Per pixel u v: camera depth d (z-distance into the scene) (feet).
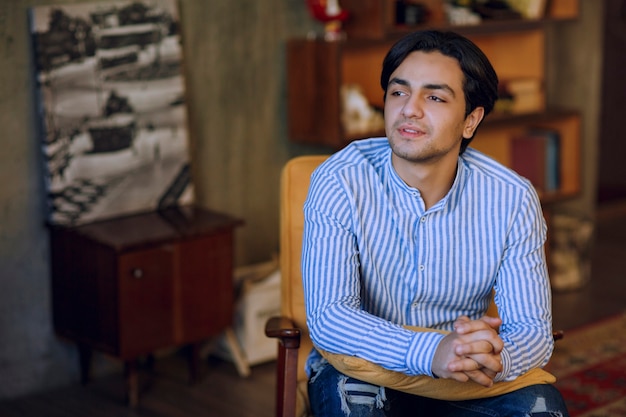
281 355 7.24
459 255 6.54
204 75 12.16
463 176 6.62
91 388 11.41
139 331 10.55
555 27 16.26
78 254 10.73
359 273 6.59
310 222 6.56
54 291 11.18
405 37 6.31
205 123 12.28
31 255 11.02
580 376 11.55
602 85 19.94
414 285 6.55
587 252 15.15
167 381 11.56
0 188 10.64
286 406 7.00
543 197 15.02
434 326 6.67
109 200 11.18
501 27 13.78
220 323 11.32
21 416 10.57
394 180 6.48
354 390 6.24
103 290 10.48
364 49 13.51
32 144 10.77
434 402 6.63
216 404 10.90
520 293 6.54
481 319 5.77
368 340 6.01
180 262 10.78
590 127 16.80
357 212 6.47
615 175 20.34
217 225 11.06
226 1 12.21
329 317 6.21
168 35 11.48
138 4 11.18
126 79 11.14
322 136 12.42
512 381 6.23
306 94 12.58
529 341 6.25
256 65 12.62
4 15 10.33
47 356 11.34
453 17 13.51
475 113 6.44
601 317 13.76
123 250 10.19
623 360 12.06
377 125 12.85
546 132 15.51
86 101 10.84
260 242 13.16
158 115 11.48
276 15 12.71
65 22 10.60
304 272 6.52
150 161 11.46
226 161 12.59
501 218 6.58
